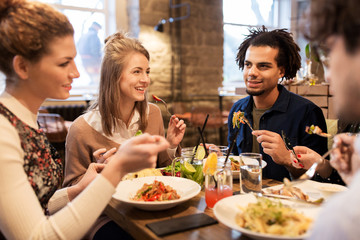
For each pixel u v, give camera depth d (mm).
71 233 897
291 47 1806
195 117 5383
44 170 1066
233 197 1058
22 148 979
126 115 1740
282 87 1902
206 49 5477
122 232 1372
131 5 4906
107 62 1643
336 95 579
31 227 882
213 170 1136
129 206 1163
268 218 854
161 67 5074
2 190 877
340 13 552
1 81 1030
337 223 490
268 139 1483
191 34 5281
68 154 1649
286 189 1166
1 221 883
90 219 921
